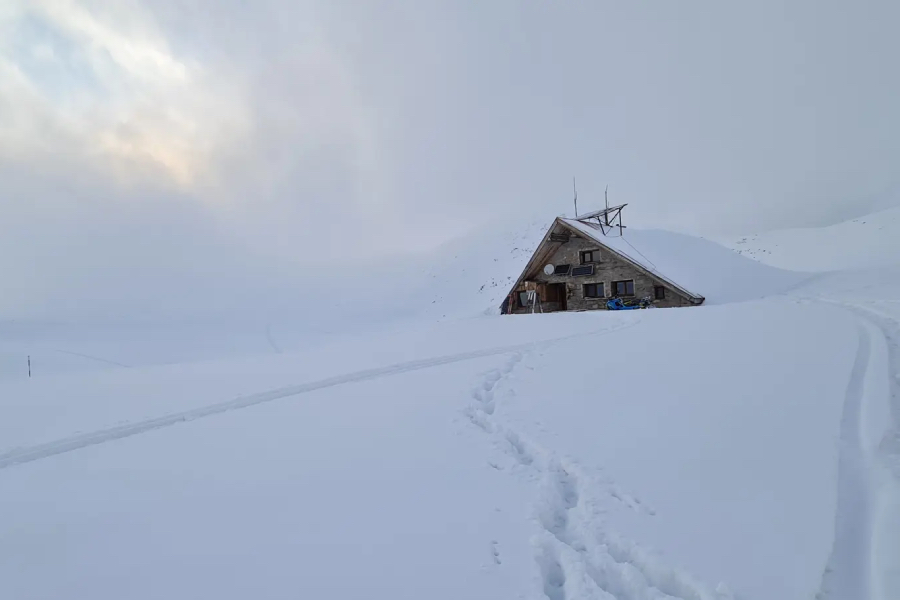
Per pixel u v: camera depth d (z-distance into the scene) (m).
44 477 4.78
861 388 4.89
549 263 24.20
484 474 4.12
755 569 2.57
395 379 7.96
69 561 3.18
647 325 10.73
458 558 2.96
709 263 23.31
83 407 7.72
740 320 9.66
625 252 21.41
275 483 4.21
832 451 3.69
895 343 6.52
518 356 8.84
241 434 5.73
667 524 3.07
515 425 5.09
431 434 5.18
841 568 2.51
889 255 36.25
